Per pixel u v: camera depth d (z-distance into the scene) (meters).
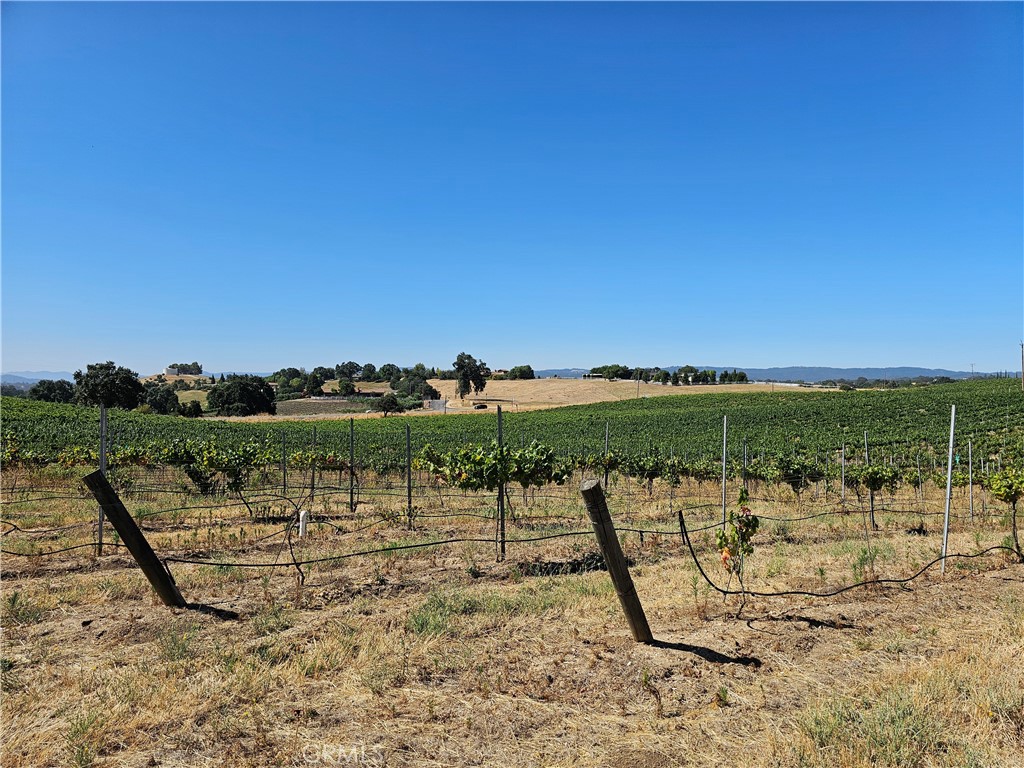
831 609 6.88
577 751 4.05
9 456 19.12
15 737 4.13
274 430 52.00
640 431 55.00
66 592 7.23
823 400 78.75
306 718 4.40
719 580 8.30
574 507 16.02
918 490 20.78
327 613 6.67
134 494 16.42
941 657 5.42
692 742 4.16
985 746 3.96
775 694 4.84
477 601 6.95
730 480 24.75
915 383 138.88
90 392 83.31
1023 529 13.02
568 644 5.80
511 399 112.50
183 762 3.90
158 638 5.80
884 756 3.87
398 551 9.57
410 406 104.94
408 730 4.27
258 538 10.88
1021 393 69.75
